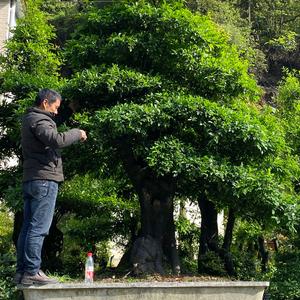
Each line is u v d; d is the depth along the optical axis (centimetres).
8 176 826
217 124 651
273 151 703
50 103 521
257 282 570
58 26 2189
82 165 758
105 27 734
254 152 699
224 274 765
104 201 925
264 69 2641
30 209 514
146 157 644
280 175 760
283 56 2875
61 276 639
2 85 840
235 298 564
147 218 692
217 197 716
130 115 621
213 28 753
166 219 699
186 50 699
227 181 639
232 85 724
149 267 656
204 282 556
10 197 697
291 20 3122
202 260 777
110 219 940
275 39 2864
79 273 759
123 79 666
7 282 619
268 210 676
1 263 677
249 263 916
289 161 802
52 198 510
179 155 630
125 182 908
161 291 544
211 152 682
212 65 704
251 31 2905
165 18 687
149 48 693
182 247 978
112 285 531
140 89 681
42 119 505
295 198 734
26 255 502
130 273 651
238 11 2995
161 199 698
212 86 716
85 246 951
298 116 1044
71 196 897
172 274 673
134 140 667
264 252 996
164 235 707
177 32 698
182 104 650
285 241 977
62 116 721
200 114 648
